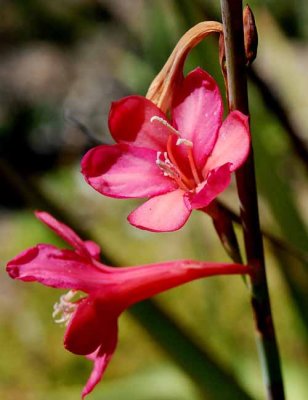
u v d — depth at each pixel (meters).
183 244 0.92
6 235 1.06
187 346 0.51
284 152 0.71
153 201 0.37
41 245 0.39
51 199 0.51
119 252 0.93
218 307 0.67
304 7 1.14
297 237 0.52
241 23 0.36
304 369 0.61
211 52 0.50
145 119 0.38
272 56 0.84
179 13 0.51
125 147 0.38
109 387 0.61
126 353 0.77
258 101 0.53
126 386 0.60
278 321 0.74
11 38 1.47
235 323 0.76
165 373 0.60
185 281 0.38
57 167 1.33
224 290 0.78
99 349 0.38
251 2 0.78
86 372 0.78
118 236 0.96
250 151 0.37
